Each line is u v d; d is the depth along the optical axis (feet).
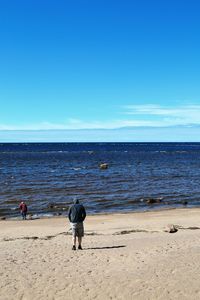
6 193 164.04
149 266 44.09
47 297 36.99
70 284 39.58
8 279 41.11
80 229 54.29
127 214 115.96
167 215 113.09
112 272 42.65
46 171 273.75
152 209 129.29
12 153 597.93
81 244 59.52
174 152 652.07
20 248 56.65
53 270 43.91
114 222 99.86
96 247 56.49
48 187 183.32
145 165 337.11
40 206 134.31
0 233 84.28
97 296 36.81
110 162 376.27
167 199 151.53
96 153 601.21
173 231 76.02
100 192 167.94
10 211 125.39
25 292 37.96
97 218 107.55
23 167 312.50
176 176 239.50
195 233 72.59
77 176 236.22
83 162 375.66
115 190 174.40
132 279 40.14
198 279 39.63
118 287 38.37
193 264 44.27
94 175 242.99
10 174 250.57
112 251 52.70
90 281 40.16
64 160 410.11
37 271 43.60
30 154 562.66
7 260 48.44
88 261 47.55
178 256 47.91
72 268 44.60
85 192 167.63
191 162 383.04
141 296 36.45
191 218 106.52
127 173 257.75
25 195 159.12
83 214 54.29
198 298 35.83
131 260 47.09
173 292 36.99
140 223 97.60
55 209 128.57
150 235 71.20
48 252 53.06
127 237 68.90
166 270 42.37
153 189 179.01
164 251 51.03
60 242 62.90
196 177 234.17
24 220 106.93
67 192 167.53
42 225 96.58
